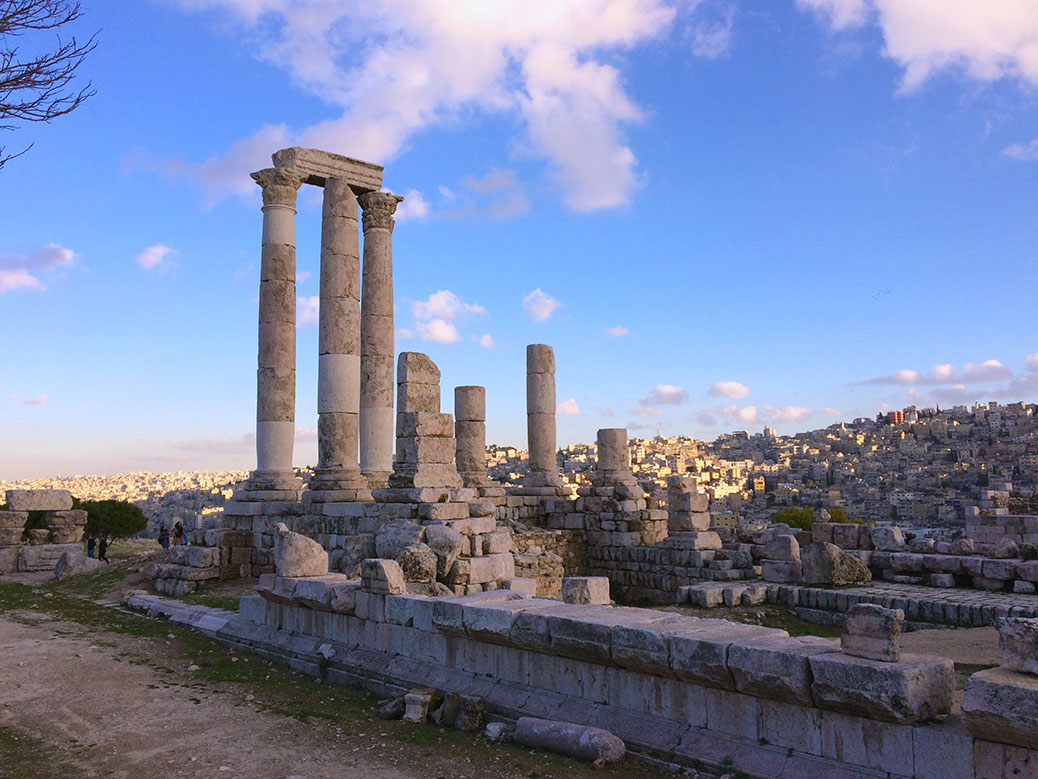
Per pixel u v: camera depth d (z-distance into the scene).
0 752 9.50
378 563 13.12
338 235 26.69
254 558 24.20
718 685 8.61
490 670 11.12
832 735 7.79
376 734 10.20
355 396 26.09
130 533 65.31
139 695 12.12
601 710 9.67
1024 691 6.51
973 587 21.69
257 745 9.81
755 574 25.22
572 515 30.89
